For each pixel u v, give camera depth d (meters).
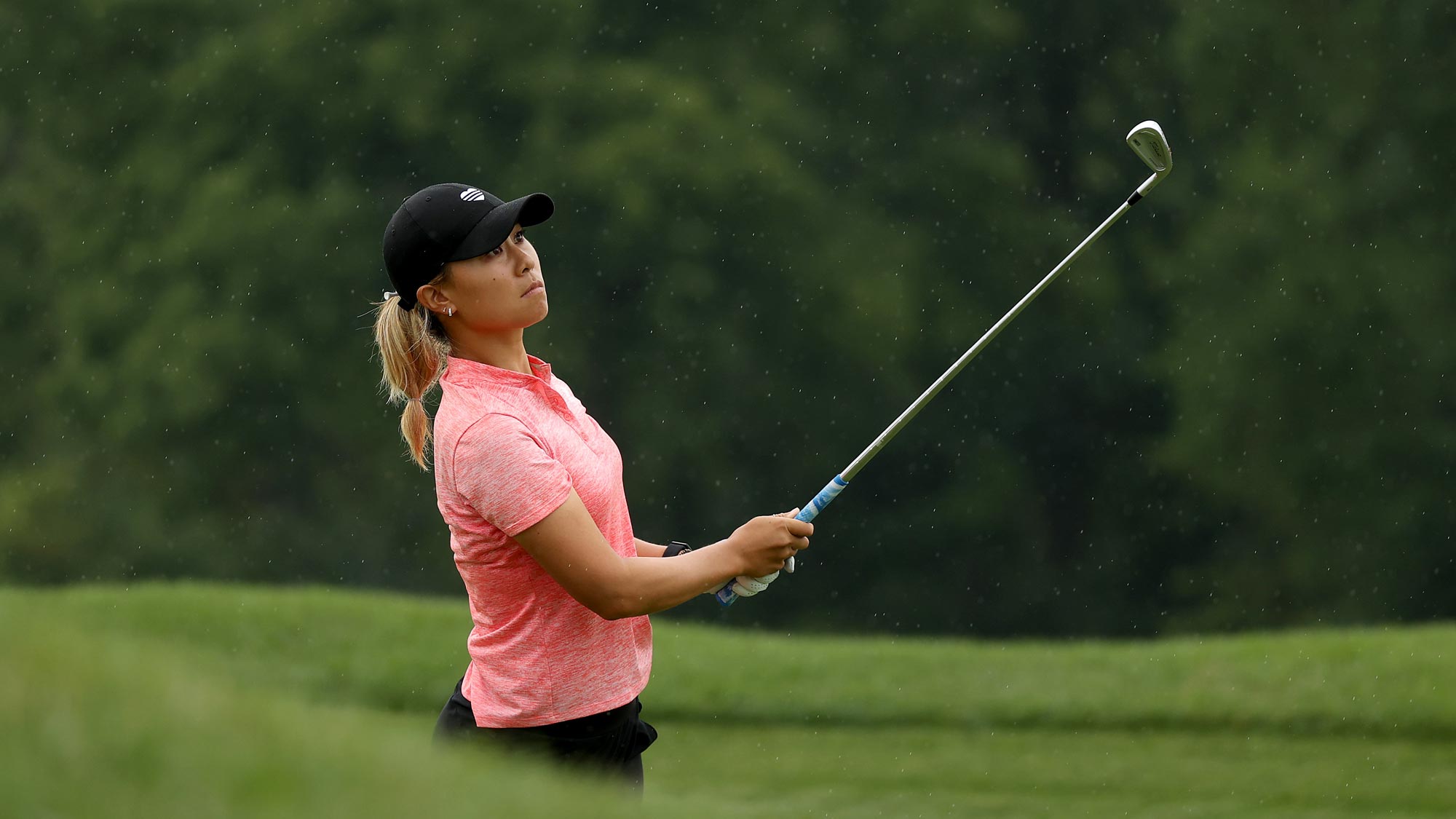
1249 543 81.19
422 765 8.39
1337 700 26.22
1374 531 76.94
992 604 82.38
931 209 82.44
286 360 78.00
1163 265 81.94
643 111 79.19
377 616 32.22
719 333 78.94
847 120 83.06
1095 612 82.00
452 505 10.40
